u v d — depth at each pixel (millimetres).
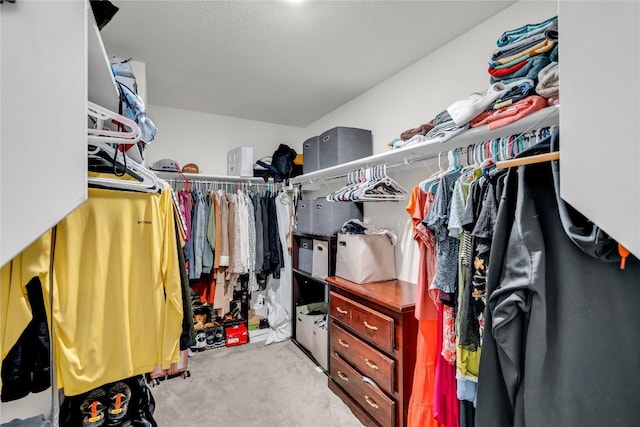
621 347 724
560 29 555
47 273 787
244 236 2963
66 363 911
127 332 1042
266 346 3033
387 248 2258
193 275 2697
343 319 2090
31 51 542
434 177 1478
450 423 1334
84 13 583
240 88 2658
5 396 738
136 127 833
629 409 719
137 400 1276
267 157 3398
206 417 1939
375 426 1767
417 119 2201
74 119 566
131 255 1084
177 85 2588
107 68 836
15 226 516
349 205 2619
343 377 2082
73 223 951
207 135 3285
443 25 1800
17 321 724
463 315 1119
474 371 1132
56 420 1003
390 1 1597
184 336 1236
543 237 779
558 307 756
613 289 731
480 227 1036
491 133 1392
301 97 2861
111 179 981
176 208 1453
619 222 476
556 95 1125
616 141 479
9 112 522
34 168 535
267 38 1910
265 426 1854
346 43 1973
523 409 773
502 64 1333
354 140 2520
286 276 3244
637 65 453
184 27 1786
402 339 1609
